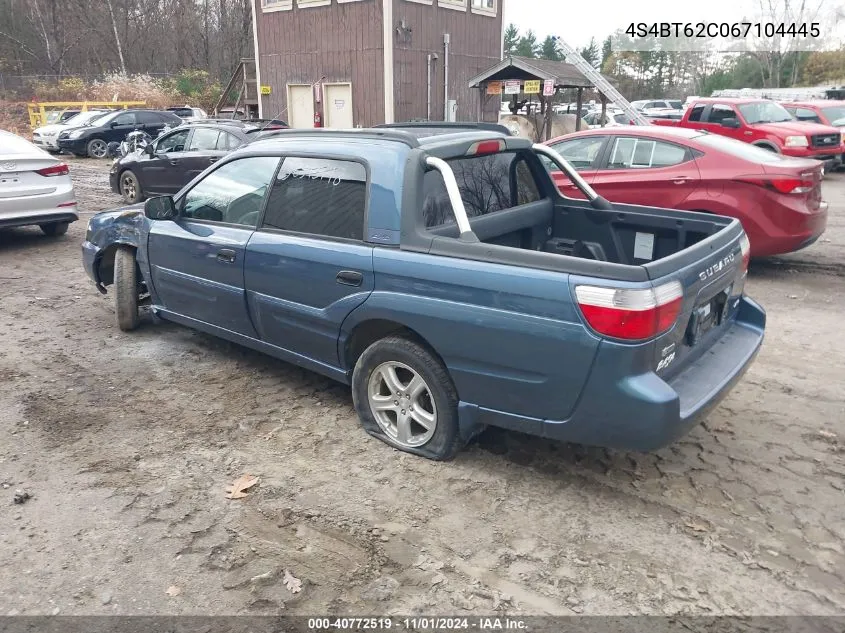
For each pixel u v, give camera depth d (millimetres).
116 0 48219
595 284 3049
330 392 4828
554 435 3379
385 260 3697
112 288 7379
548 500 3547
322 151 4129
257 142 4680
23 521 3363
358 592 2918
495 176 4430
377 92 19531
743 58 58125
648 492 3611
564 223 4891
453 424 3736
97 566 3061
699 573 3021
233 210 4664
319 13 20047
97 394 4773
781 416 4449
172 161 12211
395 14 18984
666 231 4469
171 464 3881
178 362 5348
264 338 4617
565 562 3096
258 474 3785
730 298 4027
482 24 22266
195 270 4902
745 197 7238
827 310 6625
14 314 6516
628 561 3100
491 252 3375
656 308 3020
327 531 3307
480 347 3406
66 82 38531
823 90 29438
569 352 3143
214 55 49062
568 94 42844
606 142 8164
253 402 4664
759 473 3781
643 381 3074
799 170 7094
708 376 3555
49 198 9211
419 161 3730
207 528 3322
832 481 3703
